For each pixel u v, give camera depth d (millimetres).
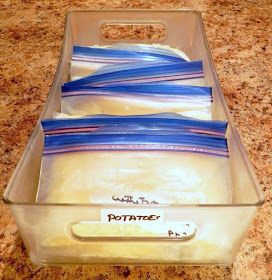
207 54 580
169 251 413
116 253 414
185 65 542
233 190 436
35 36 812
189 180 402
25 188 404
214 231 385
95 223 376
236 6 917
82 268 434
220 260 430
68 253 414
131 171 403
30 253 420
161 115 459
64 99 508
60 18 865
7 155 564
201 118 496
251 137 602
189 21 666
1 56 756
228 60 759
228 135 467
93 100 501
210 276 430
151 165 408
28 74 715
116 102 500
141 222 369
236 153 438
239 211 354
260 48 793
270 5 927
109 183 397
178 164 410
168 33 691
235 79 714
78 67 566
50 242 395
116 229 382
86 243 397
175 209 351
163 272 433
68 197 393
